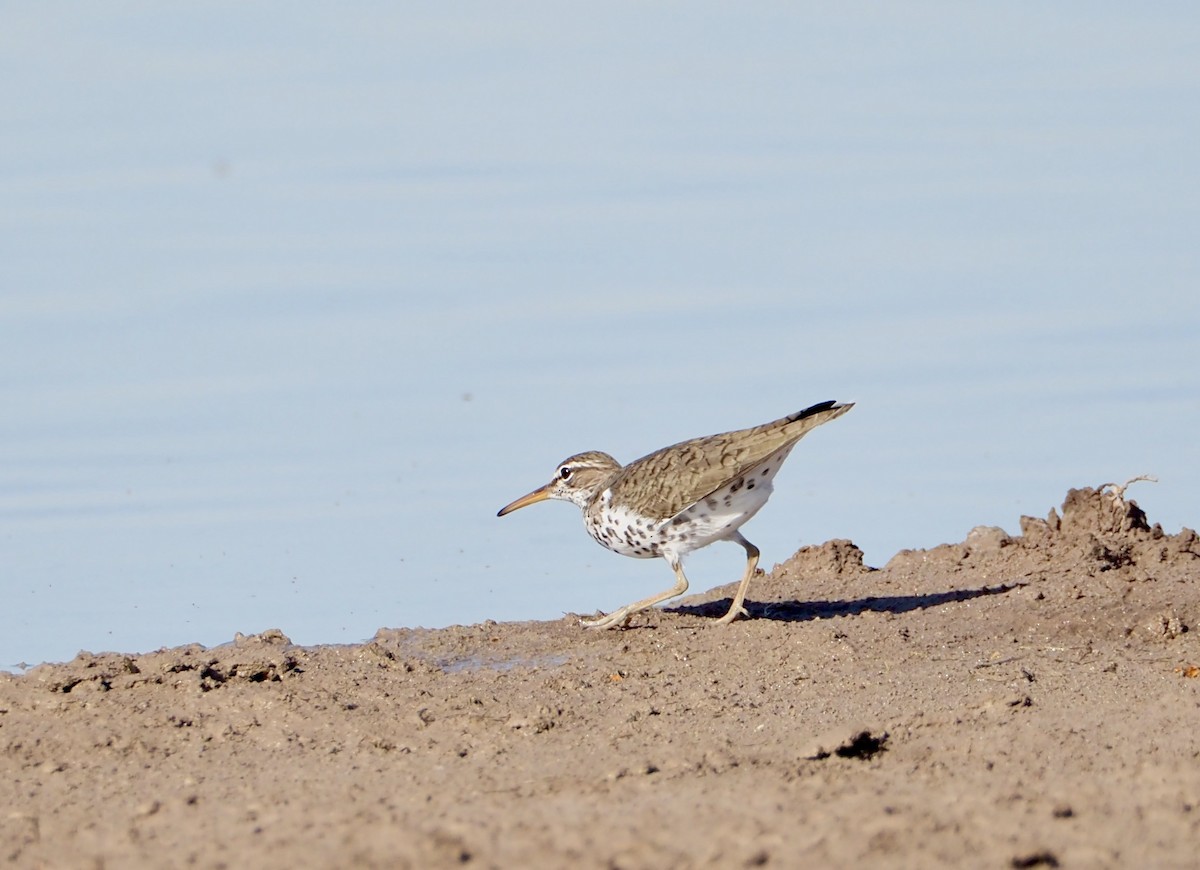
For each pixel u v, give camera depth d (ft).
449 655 59.67
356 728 49.11
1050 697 50.14
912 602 65.82
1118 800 39.11
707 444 64.64
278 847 37.76
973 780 41.32
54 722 50.08
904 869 34.60
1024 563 70.33
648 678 55.06
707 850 35.88
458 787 42.68
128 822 41.01
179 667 55.31
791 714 49.70
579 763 44.88
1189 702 48.29
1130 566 68.28
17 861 38.60
